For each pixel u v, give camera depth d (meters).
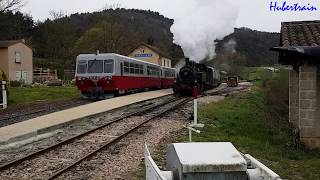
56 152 9.53
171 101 25.22
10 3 39.53
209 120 15.61
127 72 28.55
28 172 7.68
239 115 18.03
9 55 47.19
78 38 86.12
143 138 11.45
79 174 7.46
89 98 27.20
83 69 26.45
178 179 4.21
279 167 9.17
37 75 55.34
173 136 11.81
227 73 76.56
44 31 83.69
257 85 48.72
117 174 7.50
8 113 19.11
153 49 64.75
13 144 10.84
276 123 17.23
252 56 80.69
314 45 11.55
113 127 13.73
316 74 11.43
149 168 4.67
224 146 4.59
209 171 4.03
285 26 14.08
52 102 24.84
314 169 9.10
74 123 15.06
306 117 11.53
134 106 21.53
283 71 27.45
